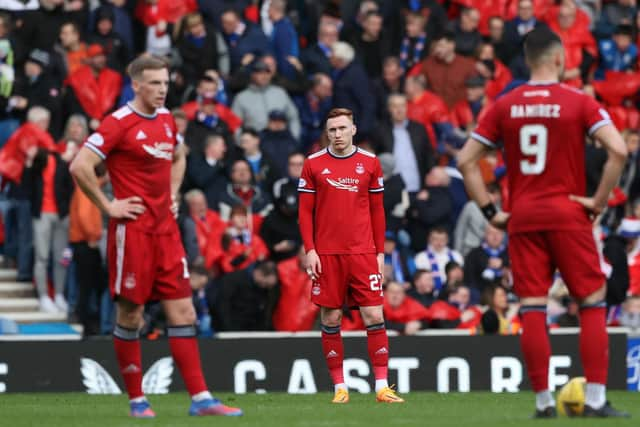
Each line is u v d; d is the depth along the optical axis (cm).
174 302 2780
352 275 3453
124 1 6338
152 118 2770
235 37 6150
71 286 5191
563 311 5178
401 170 5784
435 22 6731
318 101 6006
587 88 6375
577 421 2495
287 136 5700
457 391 4428
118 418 2773
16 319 5144
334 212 3444
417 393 4222
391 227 5431
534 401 3566
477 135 2614
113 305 5056
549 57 2581
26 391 4350
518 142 2570
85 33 6119
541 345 2553
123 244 2748
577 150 2553
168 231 2777
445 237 5341
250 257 5028
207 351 4391
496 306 4881
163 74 2742
